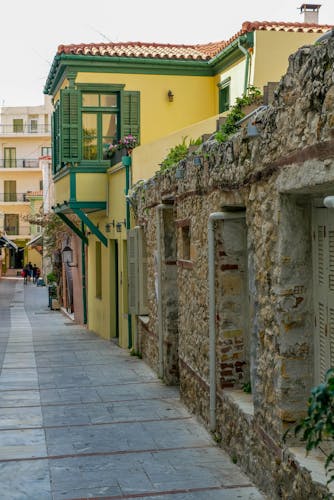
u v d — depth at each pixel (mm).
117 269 18766
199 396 9141
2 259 64688
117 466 7430
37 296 43500
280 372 5875
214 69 18969
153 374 12828
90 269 22375
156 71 18859
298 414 5855
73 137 18094
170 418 9461
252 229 6645
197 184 8836
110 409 10070
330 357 5473
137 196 14422
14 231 68188
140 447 8109
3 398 10938
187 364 9875
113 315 18875
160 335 11945
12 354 15961
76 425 9180
